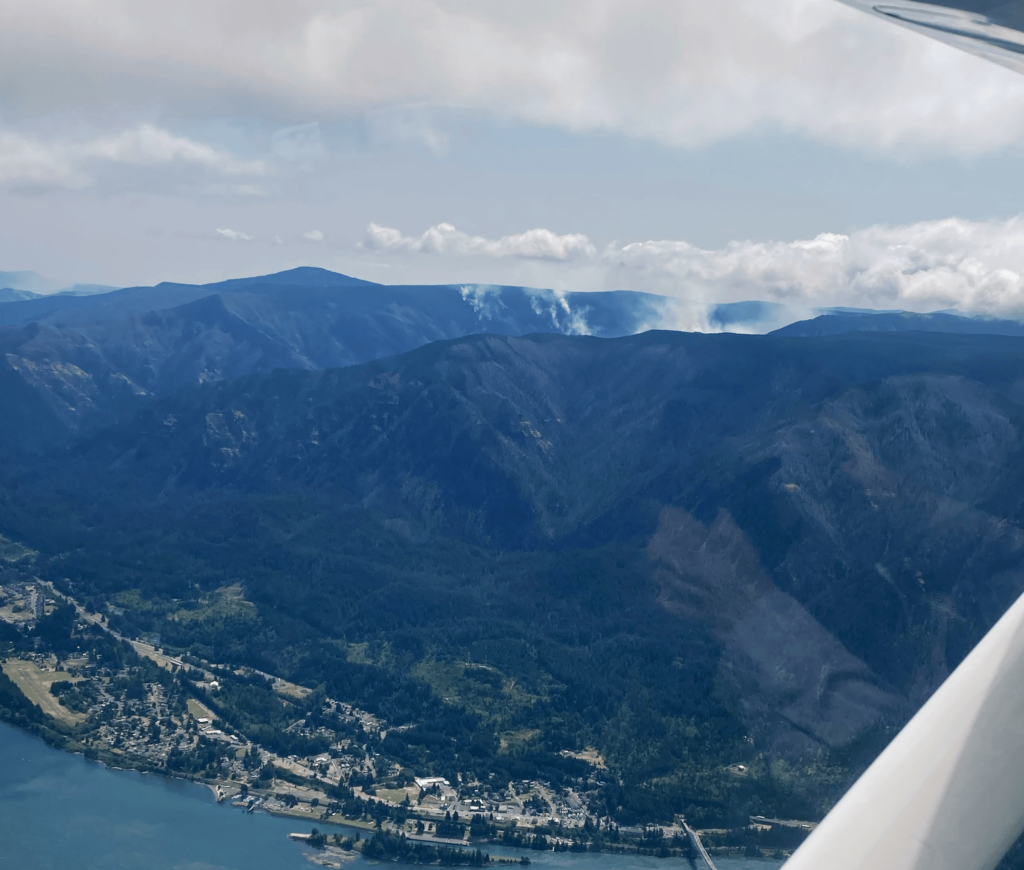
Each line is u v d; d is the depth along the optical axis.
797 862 4.85
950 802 4.87
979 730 5.10
